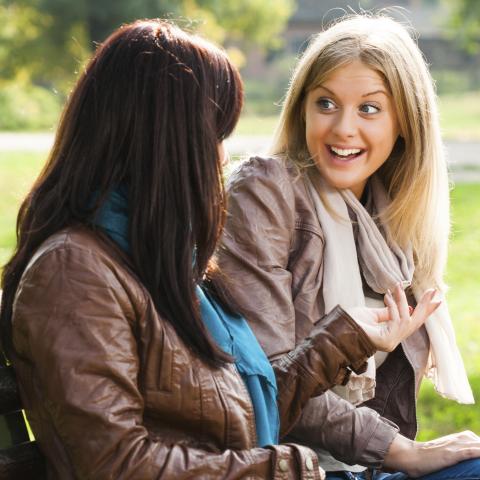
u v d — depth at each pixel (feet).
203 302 11.51
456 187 79.56
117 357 9.91
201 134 10.62
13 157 94.58
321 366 12.35
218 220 10.91
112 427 9.75
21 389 10.50
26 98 180.14
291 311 13.46
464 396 14.99
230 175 14.26
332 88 14.17
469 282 46.98
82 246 10.14
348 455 13.33
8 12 188.34
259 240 13.57
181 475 10.04
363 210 14.69
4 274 10.71
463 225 62.54
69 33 187.93
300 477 10.57
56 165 10.65
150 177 10.50
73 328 9.81
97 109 10.53
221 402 10.75
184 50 10.69
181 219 10.59
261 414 11.57
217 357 10.75
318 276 14.16
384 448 13.21
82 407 9.68
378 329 12.52
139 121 10.48
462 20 231.71
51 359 9.76
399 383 14.83
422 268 15.15
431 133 14.64
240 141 98.53
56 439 10.19
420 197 14.84
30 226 10.55
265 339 13.05
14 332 10.07
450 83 269.64
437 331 14.84
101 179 10.57
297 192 14.33
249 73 297.53
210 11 199.82
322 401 13.39
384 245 14.73
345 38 14.23
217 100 10.85
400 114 14.39
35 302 9.90
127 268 10.37
